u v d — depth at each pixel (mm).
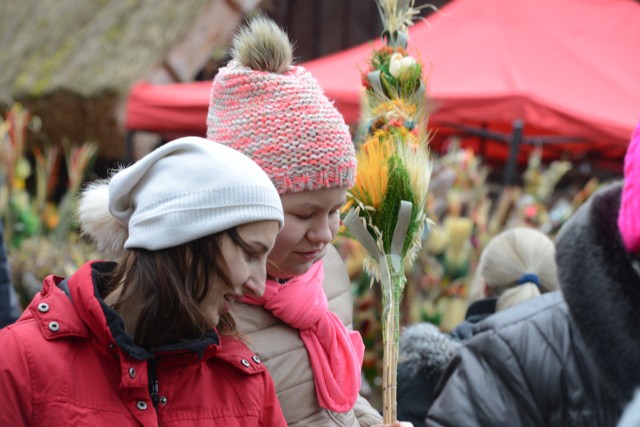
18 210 6523
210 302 1940
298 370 2369
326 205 2264
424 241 6316
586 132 7039
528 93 6969
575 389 2730
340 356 2430
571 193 9555
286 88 2260
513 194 7102
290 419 2346
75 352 1932
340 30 12133
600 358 2508
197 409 2016
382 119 2691
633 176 2410
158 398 1973
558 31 8328
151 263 1921
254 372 2100
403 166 2537
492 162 10836
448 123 7324
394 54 2756
